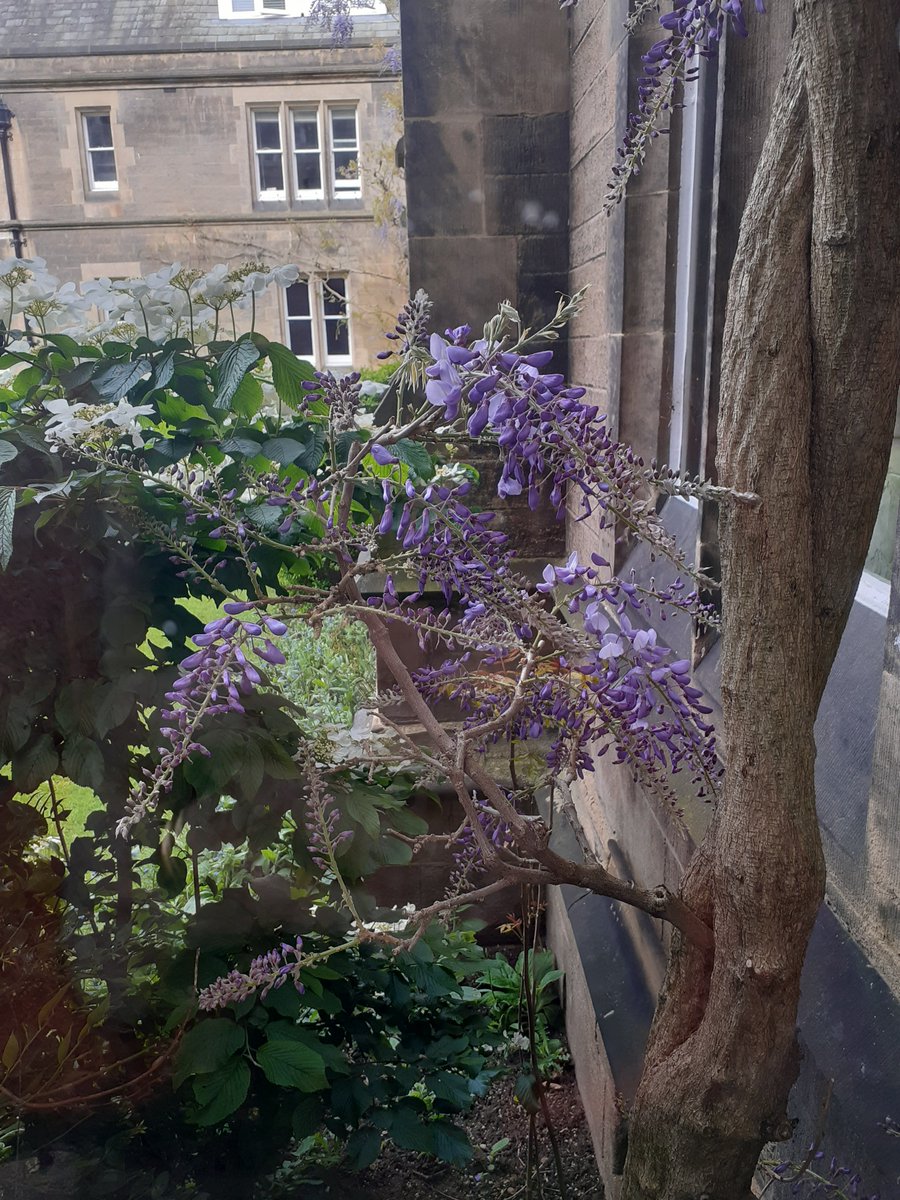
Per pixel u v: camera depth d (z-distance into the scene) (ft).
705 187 6.13
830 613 2.41
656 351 7.64
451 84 9.99
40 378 5.49
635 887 2.79
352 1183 6.59
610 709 2.82
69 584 5.44
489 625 2.90
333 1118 5.84
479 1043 6.39
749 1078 2.62
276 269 5.53
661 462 7.80
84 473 4.89
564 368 10.73
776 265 2.23
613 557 7.80
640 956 6.55
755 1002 2.56
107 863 6.30
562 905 8.27
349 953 5.98
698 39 2.53
